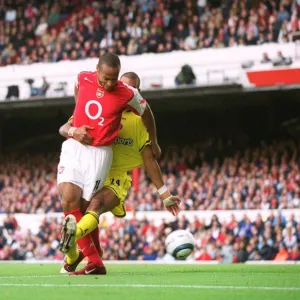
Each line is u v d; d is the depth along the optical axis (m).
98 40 81.50
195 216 62.59
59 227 68.44
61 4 86.94
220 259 59.41
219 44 75.56
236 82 71.00
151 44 78.69
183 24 79.75
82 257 23.38
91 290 15.72
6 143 91.62
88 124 21.58
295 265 41.22
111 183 22.84
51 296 14.44
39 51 82.94
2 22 87.44
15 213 74.00
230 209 64.81
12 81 82.69
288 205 62.97
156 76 77.56
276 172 66.56
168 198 24.33
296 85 69.12
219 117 83.00
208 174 70.75
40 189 77.62
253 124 81.38
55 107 80.88
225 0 78.44
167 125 85.12
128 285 17.33
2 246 70.00
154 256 62.00
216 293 15.16
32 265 43.50
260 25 74.50
